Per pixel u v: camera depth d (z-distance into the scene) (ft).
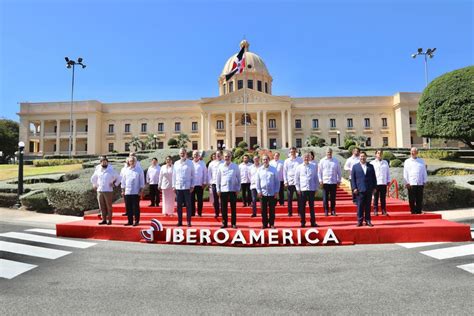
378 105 183.11
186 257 21.66
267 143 182.19
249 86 193.57
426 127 93.97
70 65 130.41
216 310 13.07
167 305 13.61
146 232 26.40
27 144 186.60
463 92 85.51
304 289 15.42
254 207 31.83
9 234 28.71
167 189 33.53
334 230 25.26
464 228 25.32
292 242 25.05
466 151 93.56
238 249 24.09
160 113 188.85
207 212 36.47
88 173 56.90
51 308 13.30
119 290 15.39
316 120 185.06
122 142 188.44
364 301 13.83
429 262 19.52
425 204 40.88
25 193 48.65
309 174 27.37
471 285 15.43
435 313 12.51
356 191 27.30
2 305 13.62
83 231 27.99
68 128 190.80
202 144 178.19
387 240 25.31
